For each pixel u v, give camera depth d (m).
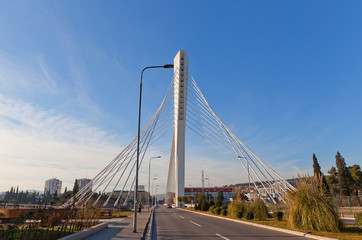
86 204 17.73
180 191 77.31
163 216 31.66
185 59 70.75
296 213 14.01
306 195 13.94
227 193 130.38
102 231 13.99
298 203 14.05
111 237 11.63
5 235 8.44
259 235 12.66
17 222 9.13
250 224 18.75
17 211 17.64
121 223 19.50
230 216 26.19
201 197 82.00
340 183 55.59
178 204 76.50
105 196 69.12
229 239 11.55
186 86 70.50
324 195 13.75
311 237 11.59
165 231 15.15
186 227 17.30
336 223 12.70
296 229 13.73
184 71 70.25
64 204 17.56
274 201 38.66
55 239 9.73
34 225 10.53
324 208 12.95
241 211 24.05
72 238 9.28
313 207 13.32
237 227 16.73
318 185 14.24
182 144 77.25
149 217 27.62
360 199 31.41
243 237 12.08
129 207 59.41
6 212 17.28
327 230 12.73
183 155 78.19
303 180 14.99
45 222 11.62
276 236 12.22
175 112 76.19
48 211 11.87
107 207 47.56
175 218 27.30
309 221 13.16
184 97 71.12
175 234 13.67
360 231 12.34
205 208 42.72
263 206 22.11
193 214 35.69
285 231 13.95
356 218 12.84
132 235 12.38
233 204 26.34
